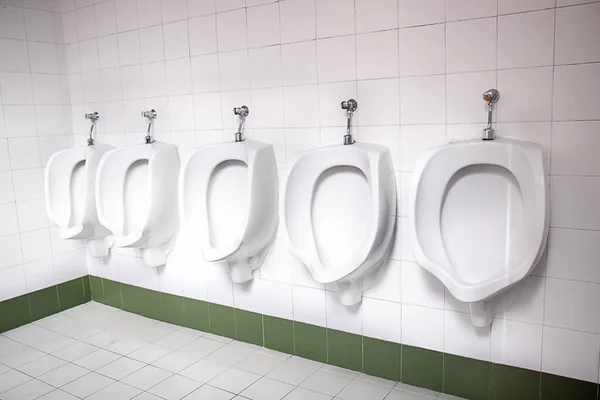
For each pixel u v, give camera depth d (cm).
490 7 168
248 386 207
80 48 288
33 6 281
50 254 297
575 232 165
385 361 210
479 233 178
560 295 170
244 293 245
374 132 197
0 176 273
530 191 159
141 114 256
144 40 257
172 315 276
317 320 224
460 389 194
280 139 221
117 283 299
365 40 193
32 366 232
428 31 180
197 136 248
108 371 225
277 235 227
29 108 284
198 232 226
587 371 170
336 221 205
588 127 159
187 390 205
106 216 254
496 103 172
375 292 207
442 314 193
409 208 172
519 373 181
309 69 208
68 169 282
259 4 216
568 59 159
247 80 226
